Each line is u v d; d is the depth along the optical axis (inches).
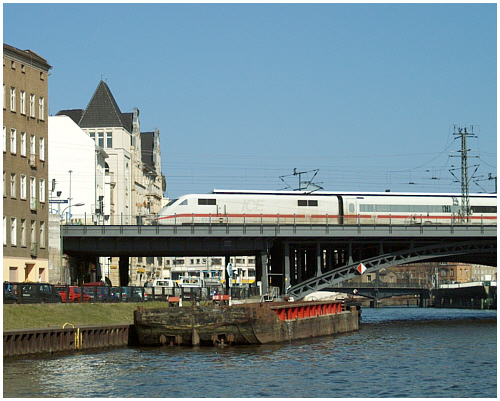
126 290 2866.6
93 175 4813.0
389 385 1793.8
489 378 1911.9
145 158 6909.5
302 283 3944.4
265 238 3833.7
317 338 2955.2
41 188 3245.6
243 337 2469.2
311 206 4288.9
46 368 1902.1
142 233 3604.8
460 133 4726.9
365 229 3878.0
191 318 2445.9
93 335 2322.8
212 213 4153.5
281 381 1813.5
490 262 4692.4
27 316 2268.7
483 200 4552.2
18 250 3048.7
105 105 5664.4
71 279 3828.7
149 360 2103.8
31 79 3171.8
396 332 3467.0
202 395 1633.9
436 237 3966.5
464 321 4643.2
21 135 3097.9
